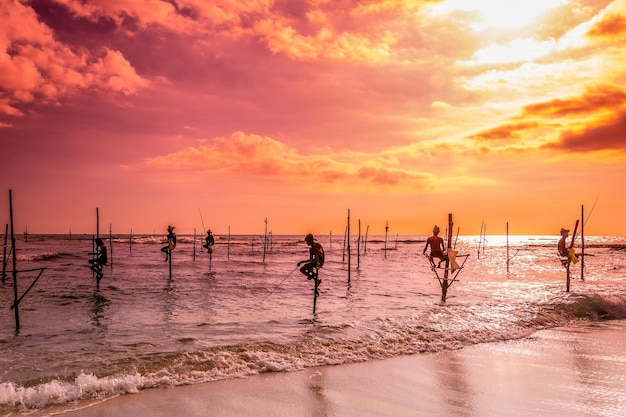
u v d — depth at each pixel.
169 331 12.75
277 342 11.12
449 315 15.15
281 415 6.65
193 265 40.25
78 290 22.59
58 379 8.18
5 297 20.22
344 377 8.69
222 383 8.20
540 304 17.45
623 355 10.66
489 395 7.63
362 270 39.03
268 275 32.09
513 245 127.00
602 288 24.69
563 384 8.25
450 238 19.25
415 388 8.00
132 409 6.82
